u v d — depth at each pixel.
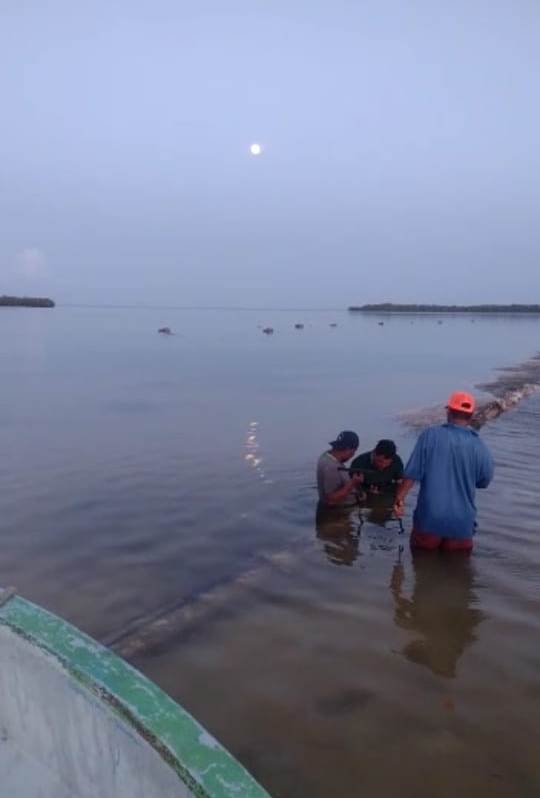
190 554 6.46
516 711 3.85
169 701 2.15
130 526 7.33
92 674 2.26
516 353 40.47
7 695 2.63
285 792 3.18
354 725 3.71
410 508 8.00
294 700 3.95
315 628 4.89
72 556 6.37
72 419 14.43
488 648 4.61
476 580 5.84
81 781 2.31
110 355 35.06
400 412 15.59
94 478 9.41
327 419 14.58
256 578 5.86
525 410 16.11
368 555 6.46
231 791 1.74
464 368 28.88
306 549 6.64
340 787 3.22
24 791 2.37
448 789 3.21
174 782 1.84
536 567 6.13
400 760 3.42
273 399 17.89
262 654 4.50
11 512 7.81
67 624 2.60
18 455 10.85
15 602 2.80
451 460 6.38
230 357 34.50
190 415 15.05
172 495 8.57
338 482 7.89
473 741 3.58
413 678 4.21
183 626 4.91
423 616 5.10
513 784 3.25
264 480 9.34
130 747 2.04
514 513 7.79
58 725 2.38
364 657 4.47
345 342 53.22
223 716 3.79
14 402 16.98
